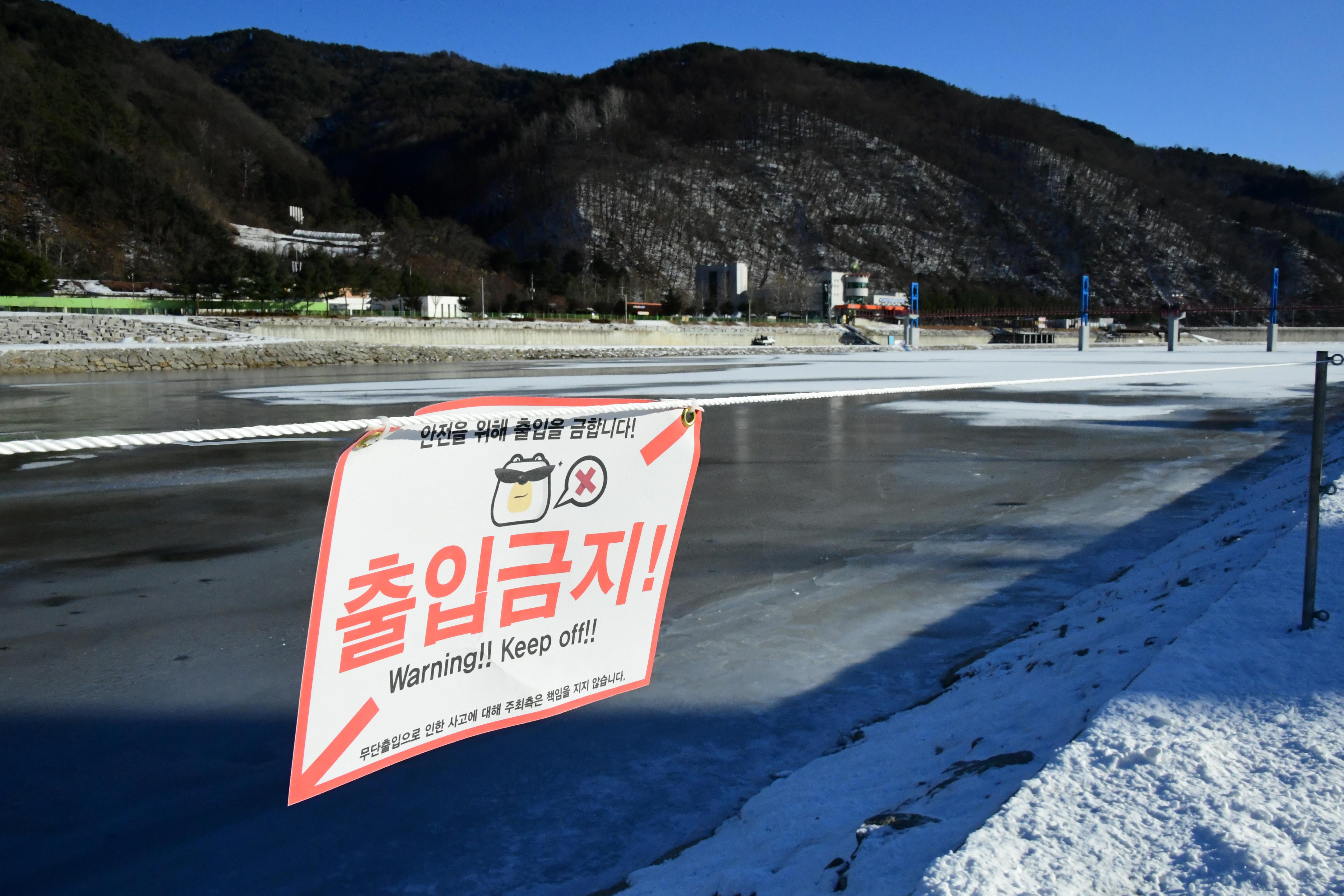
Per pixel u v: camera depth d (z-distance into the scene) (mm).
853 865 3449
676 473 3303
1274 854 3006
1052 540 12586
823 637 8516
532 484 2896
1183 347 160250
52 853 4902
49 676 7633
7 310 77062
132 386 44344
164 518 14273
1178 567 9320
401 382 47125
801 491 16406
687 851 4730
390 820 5203
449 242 169875
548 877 4594
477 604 2803
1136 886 2896
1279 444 22750
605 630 3170
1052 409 32500
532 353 89062
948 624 8922
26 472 18828
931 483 17234
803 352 116562
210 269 88625
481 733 2855
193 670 7777
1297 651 5055
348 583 2467
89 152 129250
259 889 4543
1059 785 3627
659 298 188750
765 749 6125
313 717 2422
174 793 5609
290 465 19938
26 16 184375
